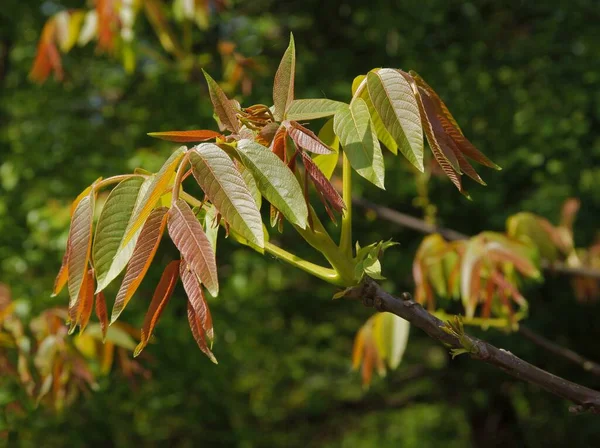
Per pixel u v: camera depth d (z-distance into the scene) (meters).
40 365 2.84
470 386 8.88
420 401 9.25
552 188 7.27
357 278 1.24
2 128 8.03
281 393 9.73
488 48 8.09
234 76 4.54
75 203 1.23
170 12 7.05
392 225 8.09
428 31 7.92
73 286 1.18
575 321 8.05
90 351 2.91
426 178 4.19
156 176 1.09
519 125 7.35
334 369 9.69
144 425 7.11
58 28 4.26
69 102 7.70
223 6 4.40
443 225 7.96
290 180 1.09
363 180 7.26
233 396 7.85
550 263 3.59
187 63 4.40
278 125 1.21
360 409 9.38
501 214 7.43
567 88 7.46
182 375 6.51
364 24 8.05
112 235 1.12
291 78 1.23
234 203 1.06
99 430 6.25
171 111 7.47
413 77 1.25
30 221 5.56
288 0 8.85
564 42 8.01
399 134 1.18
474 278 2.75
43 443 5.80
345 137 1.20
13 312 3.03
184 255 1.06
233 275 7.36
